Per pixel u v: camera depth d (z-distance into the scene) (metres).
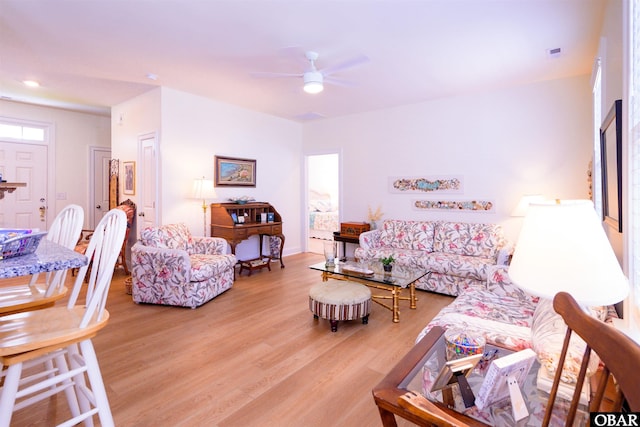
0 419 1.10
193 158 4.52
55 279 1.64
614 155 1.76
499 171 4.23
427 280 3.92
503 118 4.18
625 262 1.47
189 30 2.68
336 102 4.82
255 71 3.56
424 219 4.84
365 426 1.66
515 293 2.48
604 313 1.61
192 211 4.54
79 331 1.24
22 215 5.17
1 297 1.61
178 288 3.28
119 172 5.05
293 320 3.01
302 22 2.55
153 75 3.72
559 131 3.84
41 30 2.69
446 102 4.59
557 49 3.01
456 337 1.28
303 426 1.65
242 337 2.65
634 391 0.57
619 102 1.59
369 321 3.01
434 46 2.95
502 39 2.81
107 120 6.03
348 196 5.63
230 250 4.93
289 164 6.02
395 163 5.09
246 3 2.30
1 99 4.80
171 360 2.28
